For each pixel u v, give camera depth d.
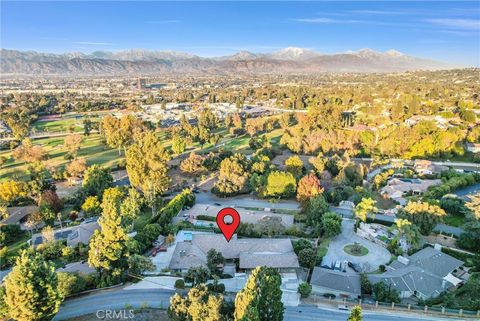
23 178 143.38
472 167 152.12
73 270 77.94
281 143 181.62
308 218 100.62
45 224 105.12
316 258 82.31
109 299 67.31
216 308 53.00
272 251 84.44
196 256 81.88
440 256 81.38
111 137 174.62
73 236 95.31
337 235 96.62
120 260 73.19
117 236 71.25
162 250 88.19
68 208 118.94
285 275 78.56
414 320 63.03
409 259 81.75
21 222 108.88
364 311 65.75
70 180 142.50
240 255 82.69
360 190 118.12
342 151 167.38
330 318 63.66
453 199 110.75
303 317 63.78
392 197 118.75
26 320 52.84
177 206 108.81
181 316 54.94
